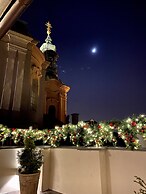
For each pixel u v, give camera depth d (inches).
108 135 198.5
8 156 238.7
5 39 562.6
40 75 701.3
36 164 214.8
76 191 215.5
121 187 185.9
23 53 589.0
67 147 241.0
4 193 225.9
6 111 502.9
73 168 225.6
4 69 533.0
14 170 241.9
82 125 223.3
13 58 561.0
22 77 565.9
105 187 195.5
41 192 235.3
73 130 231.6
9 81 533.3
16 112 518.6
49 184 248.5
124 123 185.2
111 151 201.5
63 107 1127.6
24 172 208.8
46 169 249.0
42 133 269.7
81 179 213.2
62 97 1142.3
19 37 587.8
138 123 175.6
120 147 202.2
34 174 207.3
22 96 551.5
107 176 198.8
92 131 212.5
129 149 183.6
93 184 200.1
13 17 142.5
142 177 173.0
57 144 255.3
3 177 228.2
